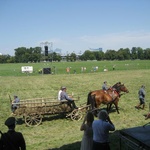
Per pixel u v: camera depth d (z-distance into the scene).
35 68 84.62
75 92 29.92
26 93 30.62
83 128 7.36
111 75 50.31
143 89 19.23
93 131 7.15
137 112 18.30
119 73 54.53
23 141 5.83
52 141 12.18
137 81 39.38
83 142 7.38
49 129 14.45
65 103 15.80
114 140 11.55
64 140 12.27
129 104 21.36
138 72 56.03
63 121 16.09
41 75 54.50
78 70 70.69
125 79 42.72
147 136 6.73
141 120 15.86
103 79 43.47
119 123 15.16
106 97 16.73
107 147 7.08
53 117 17.06
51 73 58.97
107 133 7.03
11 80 45.84
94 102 16.08
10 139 5.62
